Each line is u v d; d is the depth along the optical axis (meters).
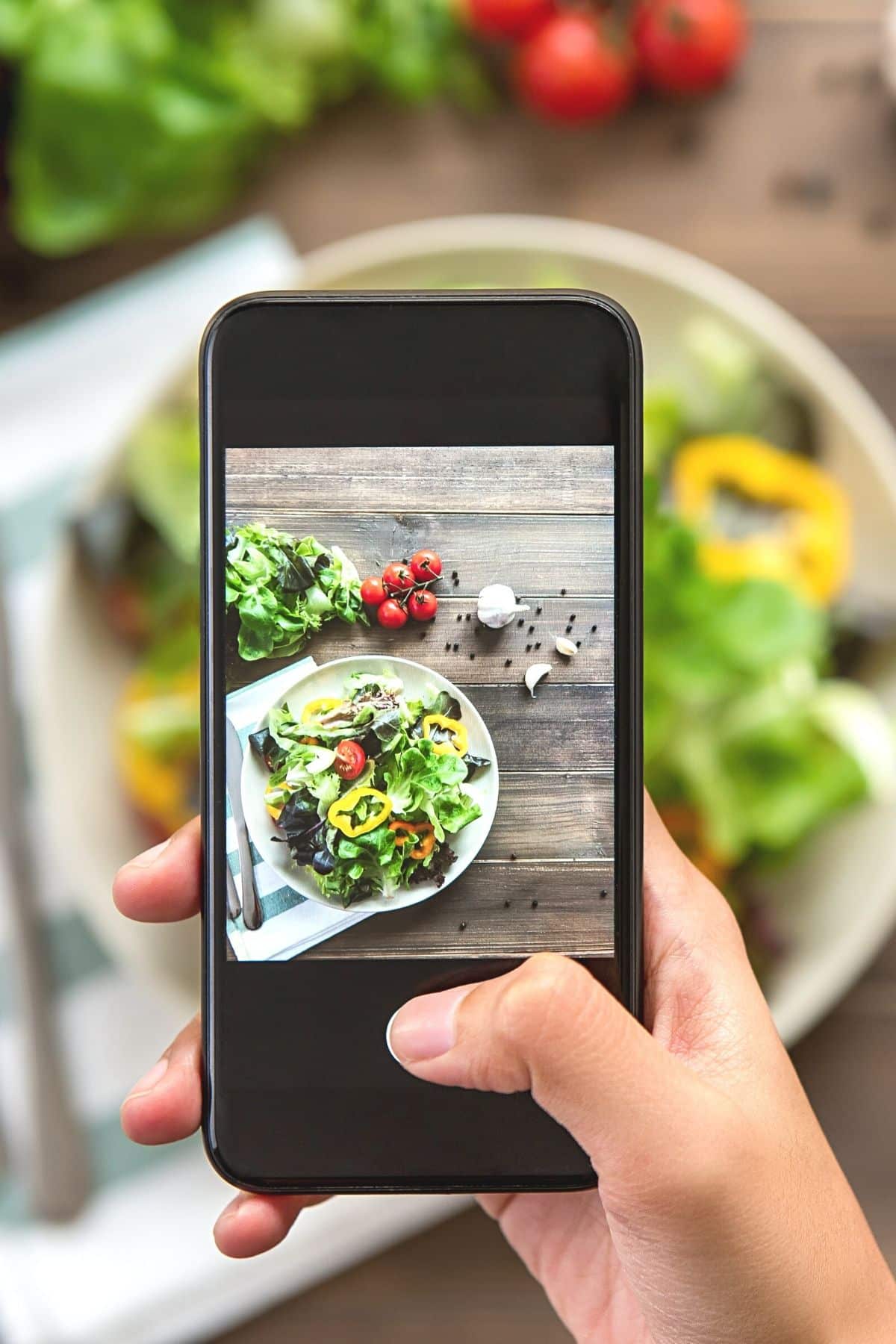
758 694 0.37
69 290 0.40
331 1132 0.26
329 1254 0.38
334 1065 0.26
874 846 0.37
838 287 0.40
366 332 0.26
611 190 0.41
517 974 0.25
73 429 0.40
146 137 0.39
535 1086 0.25
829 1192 0.27
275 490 0.26
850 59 0.40
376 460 0.26
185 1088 0.29
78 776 0.38
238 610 0.26
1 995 0.39
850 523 0.38
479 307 0.26
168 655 0.38
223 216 0.40
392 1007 0.26
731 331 0.38
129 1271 0.38
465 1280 0.39
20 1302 0.37
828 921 0.37
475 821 0.26
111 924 0.37
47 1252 0.38
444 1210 0.38
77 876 0.37
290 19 0.39
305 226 0.41
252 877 0.26
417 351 0.26
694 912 0.30
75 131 0.38
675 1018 0.29
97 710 0.38
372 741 0.26
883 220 0.40
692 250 0.41
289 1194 0.26
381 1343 0.38
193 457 0.38
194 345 0.38
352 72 0.40
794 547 0.38
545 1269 0.32
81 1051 0.39
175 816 0.38
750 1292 0.26
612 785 0.26
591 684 0.26
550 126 0.41
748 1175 0.26
